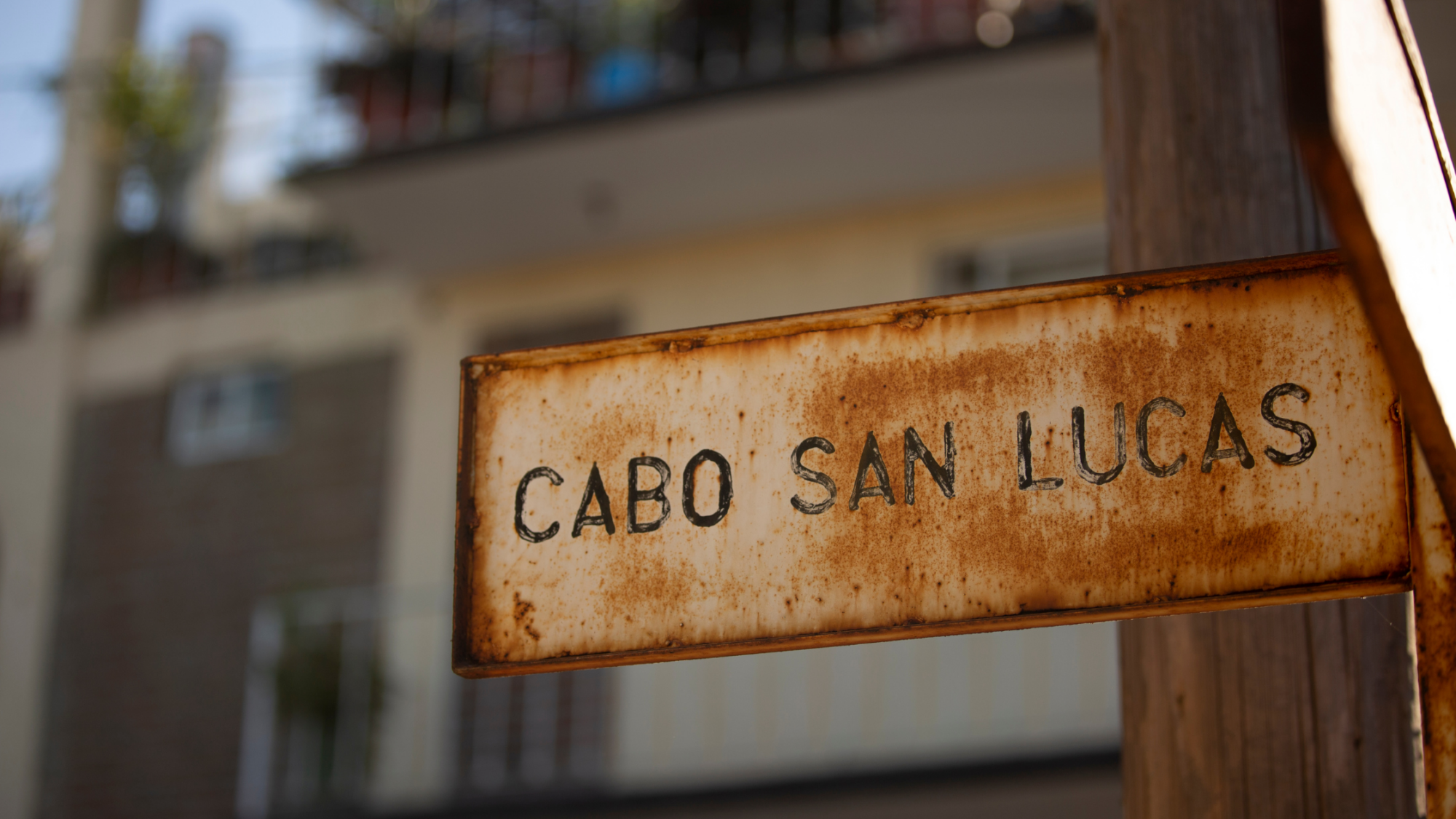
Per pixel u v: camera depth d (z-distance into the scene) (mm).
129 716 10719
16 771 10750
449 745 9680
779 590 2025
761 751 9008
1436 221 1630
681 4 10023
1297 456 1912
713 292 10320
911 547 2002
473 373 2189
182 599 10898
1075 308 2035
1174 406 1966
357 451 10852
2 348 11961
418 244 10656
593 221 10328
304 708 9664
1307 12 1347
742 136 9414
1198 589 1898
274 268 11852
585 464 2131
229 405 11391
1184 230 2617
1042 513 1973
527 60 10281
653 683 9406
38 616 11133
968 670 8727
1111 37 2816
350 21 10633
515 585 2102
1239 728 2438
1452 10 7195
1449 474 1588
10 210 12289
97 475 11461
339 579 10523
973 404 2033
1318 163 1351
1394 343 1469
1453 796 1775
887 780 8086
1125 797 2562
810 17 9797
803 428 2080
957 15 9359
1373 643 2439
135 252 12047
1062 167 9555
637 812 8586
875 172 9703
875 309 2102
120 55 12086
